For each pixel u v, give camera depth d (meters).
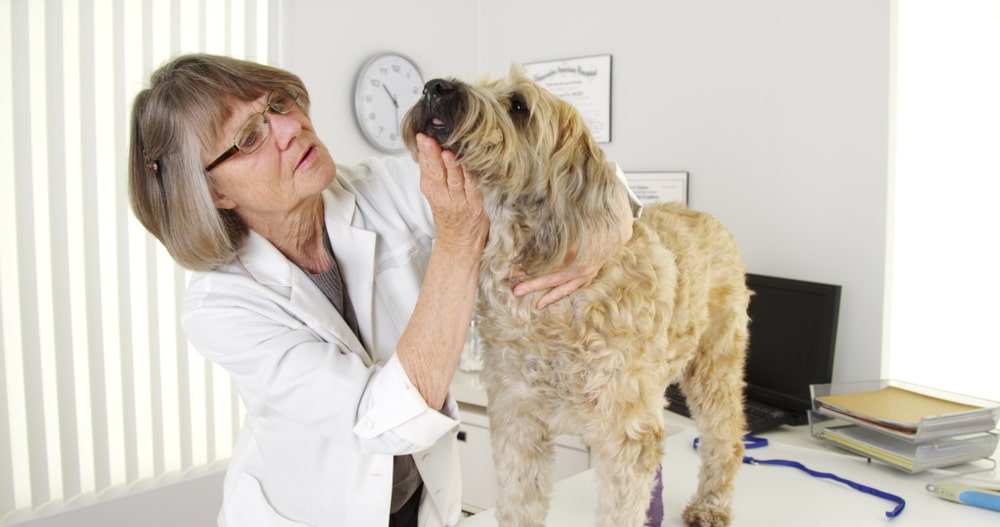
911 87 2.44
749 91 2.66
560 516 1.64
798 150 2.56
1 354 2.19
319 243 1.43
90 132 2.34
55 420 2.32
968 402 2.03
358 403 1.16
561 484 1.84
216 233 1.24
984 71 2.34
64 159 2.29
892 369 2.55
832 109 2.47
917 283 2.51
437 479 1.47
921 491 1.76
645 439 1.35
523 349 1.36
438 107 1.20
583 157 1.36
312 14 2.95
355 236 1.40
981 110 2.36
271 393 1.20
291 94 1.29
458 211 1.14
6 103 2.16
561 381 1.34
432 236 1.52
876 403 2.05
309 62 2.96
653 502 1.55
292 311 1.26
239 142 1.19
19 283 2.21
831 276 2.51
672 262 1.49
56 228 2.28
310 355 1.18
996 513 1.61
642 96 2.96
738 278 1.84
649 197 2.93
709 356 1.79
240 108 1.20
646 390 1.36
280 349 1.19
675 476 1.95
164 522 2.59
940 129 2.44
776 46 2.59
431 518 1.50
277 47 2.85
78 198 2.33
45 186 2.25
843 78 2.44
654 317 1.38
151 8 2.46
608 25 3.06
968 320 2.44
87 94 2.32
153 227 1.28
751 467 1.95
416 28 3.35
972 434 1.92
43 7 2.22
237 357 1.21
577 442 2.41
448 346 1.17
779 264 2.63
